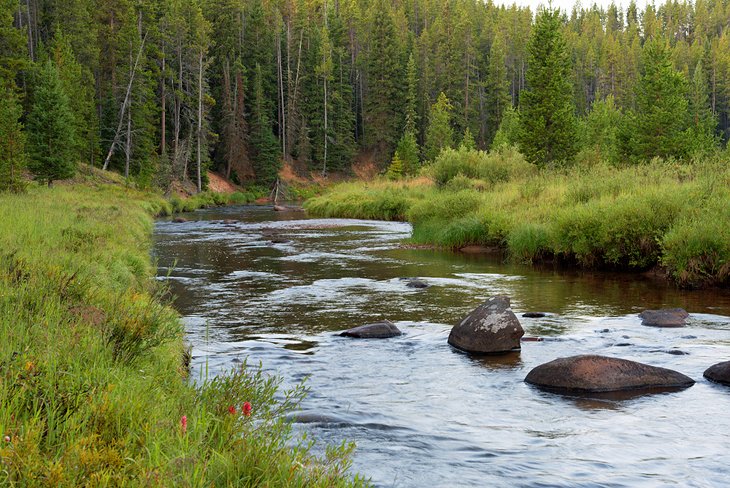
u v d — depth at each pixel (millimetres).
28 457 3311
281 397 7227
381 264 20438
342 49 103250
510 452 5730
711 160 25406
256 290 15453
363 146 103812
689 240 15891
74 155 51188
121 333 6516
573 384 7688
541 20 47594
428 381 8102
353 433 6184
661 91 56906
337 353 9547
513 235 21641
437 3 140375
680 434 6199
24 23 73125
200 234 31469
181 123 80125
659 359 9016
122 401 4371
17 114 33656
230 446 4320
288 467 4047
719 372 8008
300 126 93438
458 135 99188
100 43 69812
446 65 108562
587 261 19375
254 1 98250
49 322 5797
